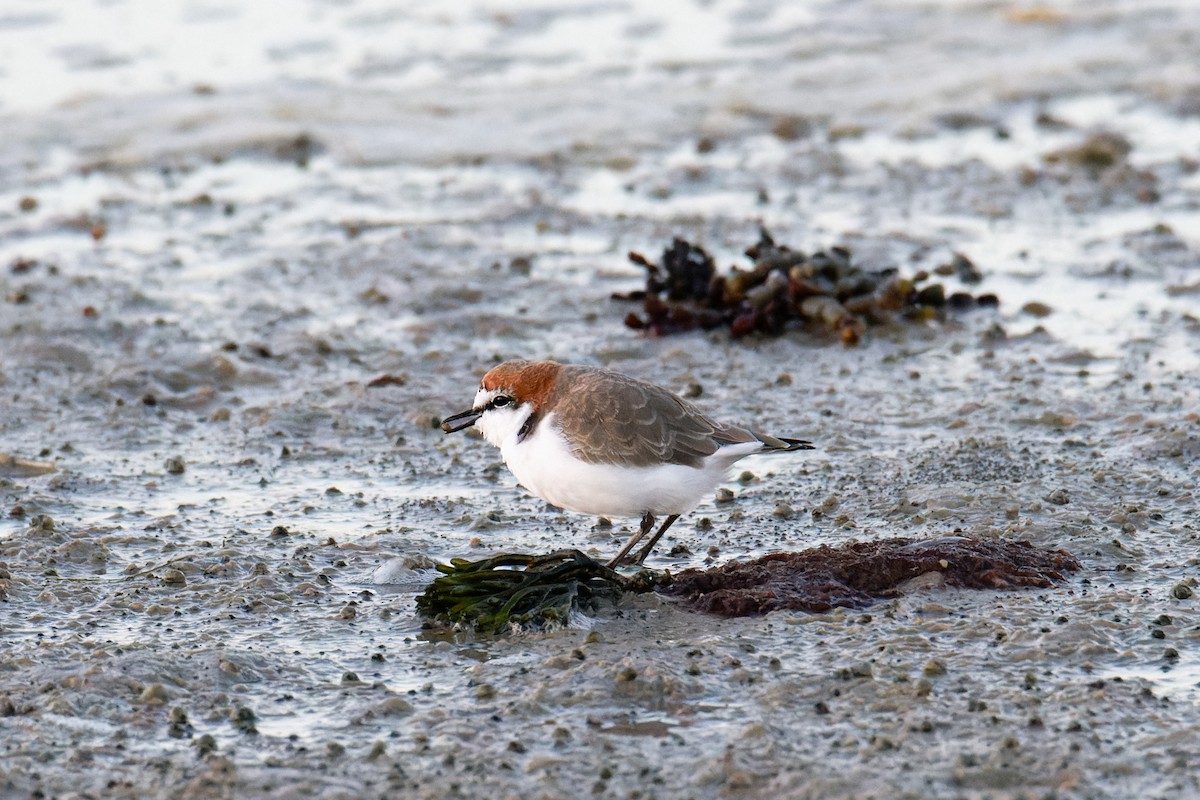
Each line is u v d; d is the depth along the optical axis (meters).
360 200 21.27
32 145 23.31
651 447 9.34
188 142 23.48
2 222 20.25
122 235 19.88
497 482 12.45
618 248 19.34
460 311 17.05
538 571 9.65
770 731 7.79
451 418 9.94
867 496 11.65
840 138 24.06
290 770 7.50
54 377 15.04
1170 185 21.47
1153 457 12.30
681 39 29.52
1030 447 12.69
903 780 7.27
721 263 18.50
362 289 17.83
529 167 22.69
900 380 14.83
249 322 16.69
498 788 7.32
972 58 27.55
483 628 9.31
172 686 8.40
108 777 7.45
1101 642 8.80
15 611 9.56
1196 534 10.66
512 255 18.95
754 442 9.74
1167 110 24.95
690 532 11.12
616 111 24.97
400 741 7.82
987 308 16.94
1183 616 9.18
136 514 11.60
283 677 8.62
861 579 9.80
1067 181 21.73
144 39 29.30
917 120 24.55
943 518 11.02
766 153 23.36
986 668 8.50
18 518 11.47
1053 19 29.69
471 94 25.81
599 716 8.04
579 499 9.55
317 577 10.23
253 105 24.97
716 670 8.53
